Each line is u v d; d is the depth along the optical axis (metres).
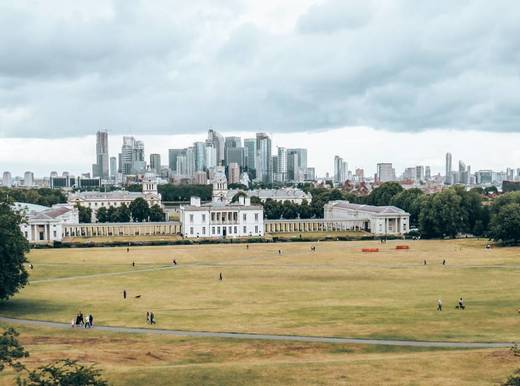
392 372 102.12
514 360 106.75
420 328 135.25
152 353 117.25
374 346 121.94
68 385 77.62
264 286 195.38
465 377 99.12
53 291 189.00
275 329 136.50
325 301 168.88
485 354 110.81
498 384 95.62
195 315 152.12
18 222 177.25
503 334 129.25
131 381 98.94
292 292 184.00
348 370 103.50
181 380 99.56
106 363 109.38
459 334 129.88
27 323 146.25
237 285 197.75
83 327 141.50
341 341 125.75
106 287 196.25
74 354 114.38
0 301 172.25
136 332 135.75
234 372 102.88
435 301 166.50
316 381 98.50
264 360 113.12
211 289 190.75
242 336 130.75
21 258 170.25
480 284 193.62
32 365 105.75
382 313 151.62
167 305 165.62
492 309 154.38
